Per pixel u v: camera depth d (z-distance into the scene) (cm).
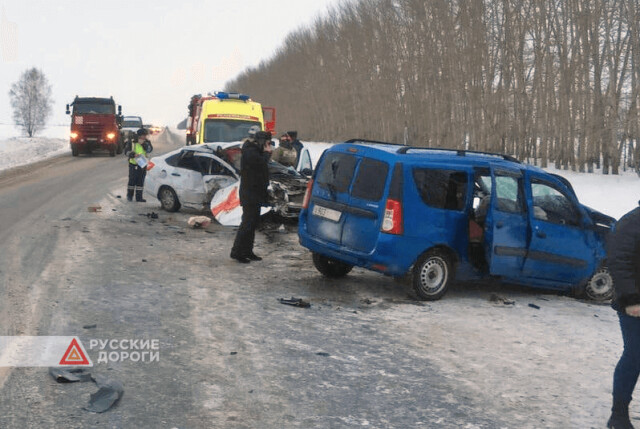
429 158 796
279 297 770
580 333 701
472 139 3070
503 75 2919
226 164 1410
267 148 972
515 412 468
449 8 3234
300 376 514
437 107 3438
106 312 655
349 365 548
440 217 790
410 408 464
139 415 425
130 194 1633
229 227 1293
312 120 6291
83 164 2873
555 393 511
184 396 461
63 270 833
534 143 2852
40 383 467
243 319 663
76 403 437
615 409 436
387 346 608
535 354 613
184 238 1144
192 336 597
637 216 416
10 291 712
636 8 2416
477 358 589
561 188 866
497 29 2991
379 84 4400
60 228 1167
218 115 2086
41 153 3959
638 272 417
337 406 460
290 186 1330
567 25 2714
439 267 805
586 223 880
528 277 840
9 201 1523
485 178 977
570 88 2620
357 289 844
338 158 852
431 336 651
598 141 2514
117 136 3425
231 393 472
